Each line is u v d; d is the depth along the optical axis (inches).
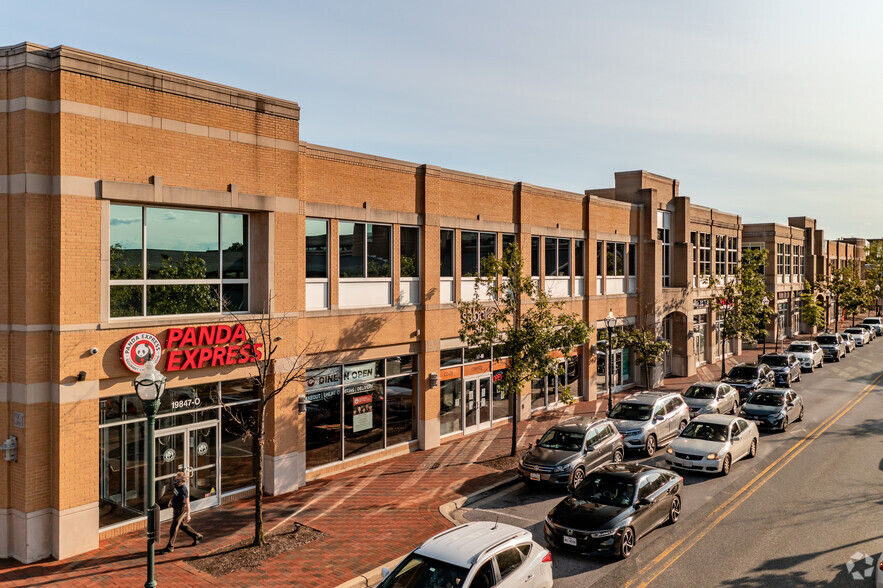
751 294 1518.2
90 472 540.4
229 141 644.1
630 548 529.0
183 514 534.3
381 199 826.2
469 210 958.4
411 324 864.9
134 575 487.8
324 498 674.8
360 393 805.9
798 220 2536.9
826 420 1068.5
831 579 474.6
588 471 732.0
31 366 519.8
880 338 2518.5
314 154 743.1
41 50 525.7
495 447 890.7
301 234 720.3
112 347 556.1
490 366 1008.2
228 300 665.0
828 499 664.4
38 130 524.7
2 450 523.5
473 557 384.2
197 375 617.6
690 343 1556.3
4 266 527.5
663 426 903.7
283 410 692.7
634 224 1373.0
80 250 536.4
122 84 563.8
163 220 609.6
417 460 827.4
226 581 476.1
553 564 513.3
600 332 1270.9
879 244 3107.8
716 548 538.6
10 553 526.3
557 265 1149.7
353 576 484.4
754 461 823.1
